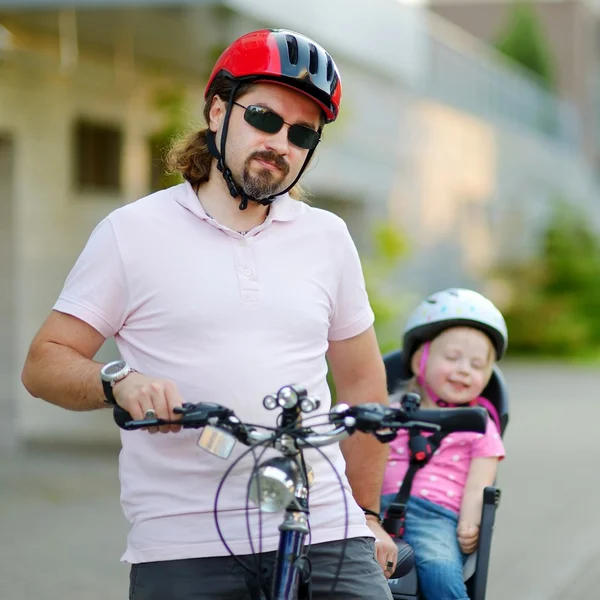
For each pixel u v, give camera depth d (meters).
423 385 5.41
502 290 29.33
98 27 11.66
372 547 3.77
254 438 3.27
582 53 52.88
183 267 3.55
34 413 12.85
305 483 3.37
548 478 11.80
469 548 4.87
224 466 3.50
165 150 4.23
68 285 3.62
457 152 26.64
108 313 3.57
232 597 3.47
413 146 23.33
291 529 3.28
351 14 14.41
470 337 5.23
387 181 21.77
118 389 3.26
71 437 13.21
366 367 4.05
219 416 3.16
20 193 12.56
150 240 3.57
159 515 3.50
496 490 4.77
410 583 4.57
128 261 3.55
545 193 34.44
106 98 13.51
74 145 13.32
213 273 3.56
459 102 26.55
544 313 28.53
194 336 3.51
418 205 23.81
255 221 3.74
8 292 12.65
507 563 8.44
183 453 3.51
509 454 13.34
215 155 3.72
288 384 3.54
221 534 3.42
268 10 11.12
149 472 3.55
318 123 3.73
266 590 3.42
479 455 5.12
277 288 3.61
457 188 26.84
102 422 13.45
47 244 12.94
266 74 3.60
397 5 16.61
